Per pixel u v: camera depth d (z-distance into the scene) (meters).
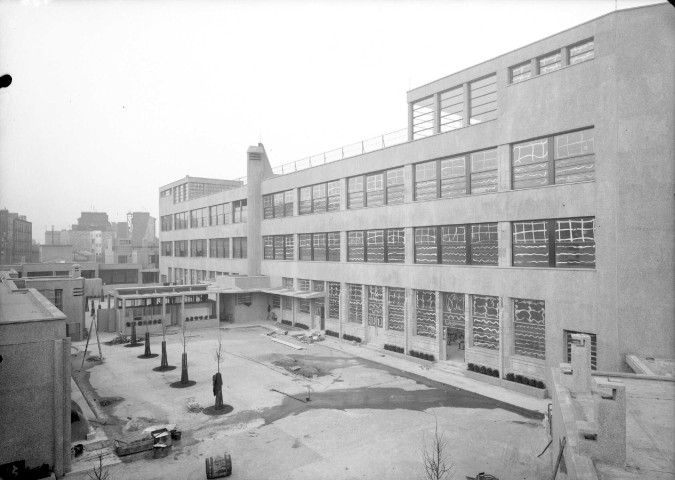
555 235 21.17
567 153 20.78
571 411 10.99
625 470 8.29
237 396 21.14
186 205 60.31
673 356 17.56
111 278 71.31
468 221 24.77
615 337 18.56
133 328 32.59
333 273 35.22
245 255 46.97
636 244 18.23
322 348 31.59
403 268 28.89
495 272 23.31
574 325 20.03
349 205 34.19
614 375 14.69
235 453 15.30
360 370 25.86
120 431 17.14
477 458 14.73
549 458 14.62
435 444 15.84
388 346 30.03
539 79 21.52
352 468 14.17
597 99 19.39
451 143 25.75
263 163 46.47
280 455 15.11
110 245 100.12
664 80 17.84
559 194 20.69
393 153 29.67
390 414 18.83
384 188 30.84
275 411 19.19
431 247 27.45
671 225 17.66
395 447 15.65
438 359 26.70
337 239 35.34
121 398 20.84
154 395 21.28
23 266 55.03
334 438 16.44
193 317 39.84
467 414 18.83
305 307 38.81
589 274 19.55
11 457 13.16
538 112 21.52
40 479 13.35
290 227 40.69
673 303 17.58
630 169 18.39
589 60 19.67
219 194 51.75
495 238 23.83
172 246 64.88
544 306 21.56
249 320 42.81
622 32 18.62
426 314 27.95
